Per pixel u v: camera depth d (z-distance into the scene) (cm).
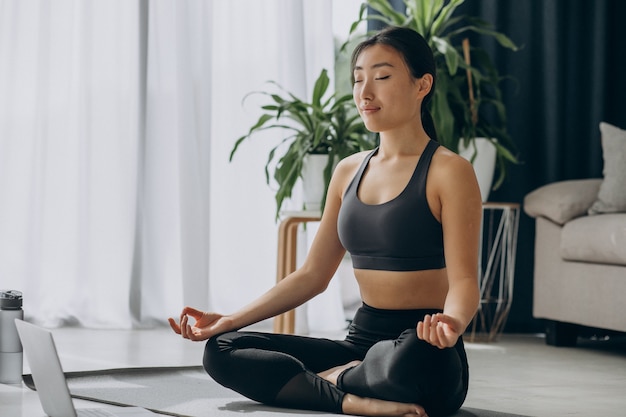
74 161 463
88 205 461
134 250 465
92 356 355
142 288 469
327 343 245
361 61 238
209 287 477
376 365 218
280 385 229
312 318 488
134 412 213
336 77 505
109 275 462
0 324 244
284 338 242
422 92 240
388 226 232
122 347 385
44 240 455
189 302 467
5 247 450
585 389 309
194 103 470
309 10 493
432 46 453
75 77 463
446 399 219
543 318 479
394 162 239
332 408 224
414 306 235
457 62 430
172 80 474
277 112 470
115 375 288
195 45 473
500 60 506
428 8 448
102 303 461
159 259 470
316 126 429
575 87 515
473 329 462
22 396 227
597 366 374
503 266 488
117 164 465
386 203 234
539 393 297
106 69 464
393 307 237
